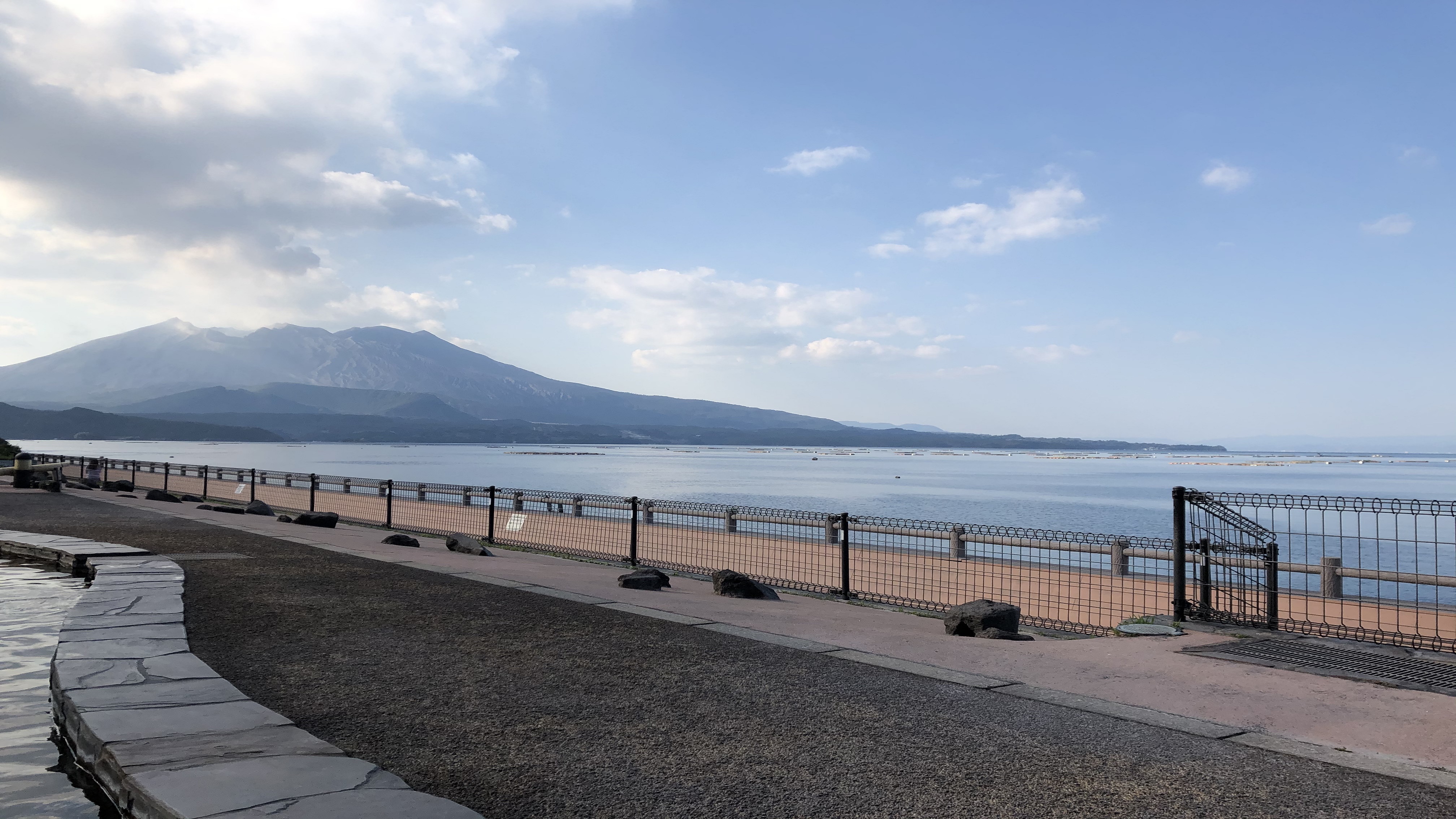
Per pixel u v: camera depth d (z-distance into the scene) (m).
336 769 4.27
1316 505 9.19
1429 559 32.38
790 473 140.12
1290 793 4.39
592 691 6.26
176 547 14.93
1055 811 4.09
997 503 69.75
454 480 102.44
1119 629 9.59
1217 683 6.76
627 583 12.38
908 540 28.62
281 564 13.09
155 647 7.00
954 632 9.03
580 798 4.16
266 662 6.93
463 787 4.29
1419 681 6.84
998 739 5.23
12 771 4.77
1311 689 6.57
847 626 9.41
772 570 16.89
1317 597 9.61
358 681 6.39
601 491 77.25
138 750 4.45
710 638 8.28
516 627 8.67
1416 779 4.61
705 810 4.03
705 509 19.94
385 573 12.49
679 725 5.44
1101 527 47.06
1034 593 13.64
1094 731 5.44
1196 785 4.48
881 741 5.15
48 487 31.53
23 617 9.32
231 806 3.71
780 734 5.27
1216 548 9.75
